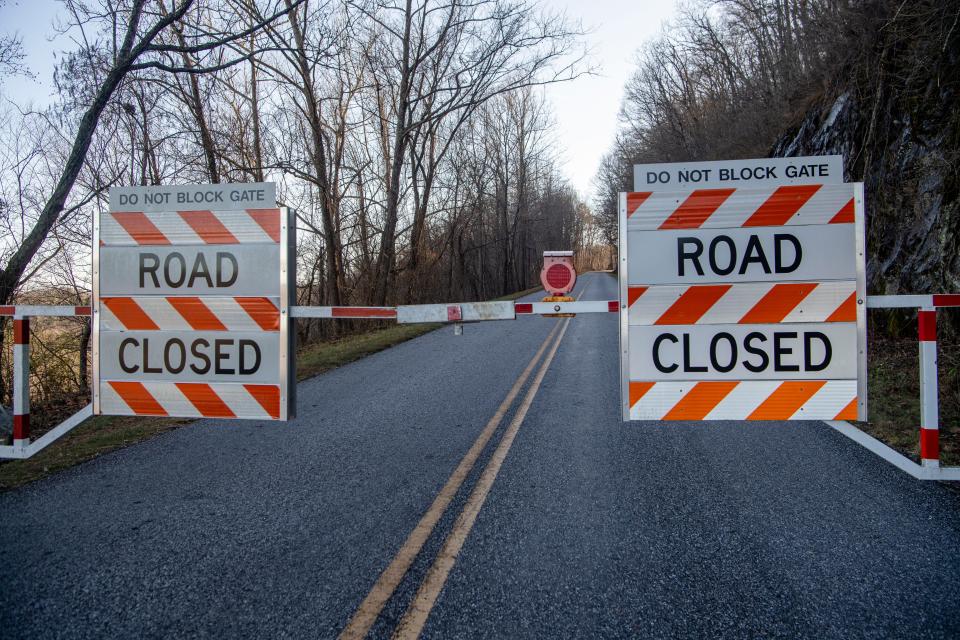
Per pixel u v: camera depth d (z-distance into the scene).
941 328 7.52
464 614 2.59
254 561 3.10
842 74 11.46
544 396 7.25
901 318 8.85
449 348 12.29
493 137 39.25
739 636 2.41
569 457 4.82
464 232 33.91
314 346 15.54
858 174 10.23
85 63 9.66
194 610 2.65
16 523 3.63
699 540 3.28
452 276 35.16
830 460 4.62
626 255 3.53
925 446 3.29
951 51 8.13
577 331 14.79
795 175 3.48
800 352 3.44
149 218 4.01
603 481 4.25
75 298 14.81
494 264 47.06
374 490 4.12
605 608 2.63
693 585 2.81
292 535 3.41
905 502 3.74
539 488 4.12
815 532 3.34
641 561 3.05
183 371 3.95
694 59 31.22
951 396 5.80
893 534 3.29
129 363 4.02
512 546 3.24
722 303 3.48
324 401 7.29
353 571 2.98
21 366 4.21
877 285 9.29
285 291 3.81
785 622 2.50
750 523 3.48
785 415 3.45
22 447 4.18
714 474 4.36
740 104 23.28
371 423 6.07
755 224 3.46
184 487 4.24
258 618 2.58
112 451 5.20
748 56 23.45
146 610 2.65
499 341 13.20
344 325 19.72
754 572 2.92
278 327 3.84
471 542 3.29
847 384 3.41
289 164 16.05
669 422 5.93
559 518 3.60
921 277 8.27
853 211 3.40
